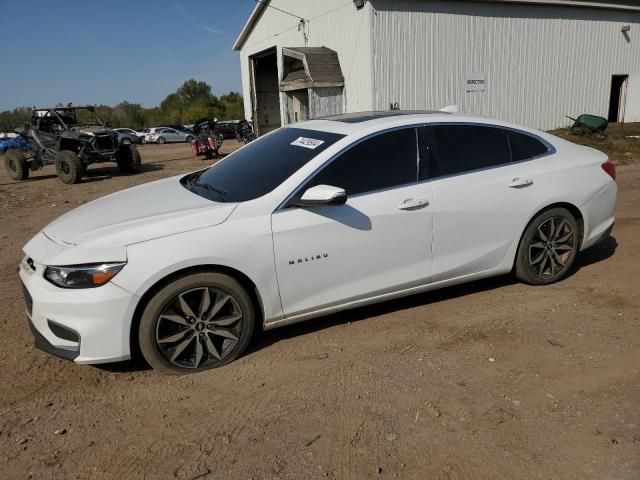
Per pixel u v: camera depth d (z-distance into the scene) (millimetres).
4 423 2889
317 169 3547
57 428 2832
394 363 3393
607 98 19812
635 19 19672
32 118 15102
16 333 4000
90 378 3330
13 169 15062
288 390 3129
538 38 17391
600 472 2404
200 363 3359
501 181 4117
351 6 14773
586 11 18203
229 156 4562
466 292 4516
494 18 16203
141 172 15766
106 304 3031
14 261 6035
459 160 4039
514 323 3900
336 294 3658
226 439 2703
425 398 3004
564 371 3246
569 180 4406
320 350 3594
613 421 2760
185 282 3189
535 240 4422
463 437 2664
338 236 3549
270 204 3416
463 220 3980
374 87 14586
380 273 3766
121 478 2451
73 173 13477
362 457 2541
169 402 3049
